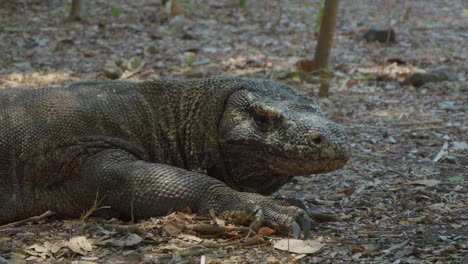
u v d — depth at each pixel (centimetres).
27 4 2578
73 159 806
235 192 757
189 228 729
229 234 725
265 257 678
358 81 1703
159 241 718
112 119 827
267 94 807
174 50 1952
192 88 842
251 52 1962
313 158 737
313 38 2195
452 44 2225
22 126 819
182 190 760
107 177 784
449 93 1603
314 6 2798
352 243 725
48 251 698
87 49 1936
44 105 831
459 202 891
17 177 816
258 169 792
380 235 753
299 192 963
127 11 2500
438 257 680
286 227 717
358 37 2241
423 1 3012
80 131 816
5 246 715
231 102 807
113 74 1652
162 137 841
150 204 763
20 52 1872
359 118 1399
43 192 816
